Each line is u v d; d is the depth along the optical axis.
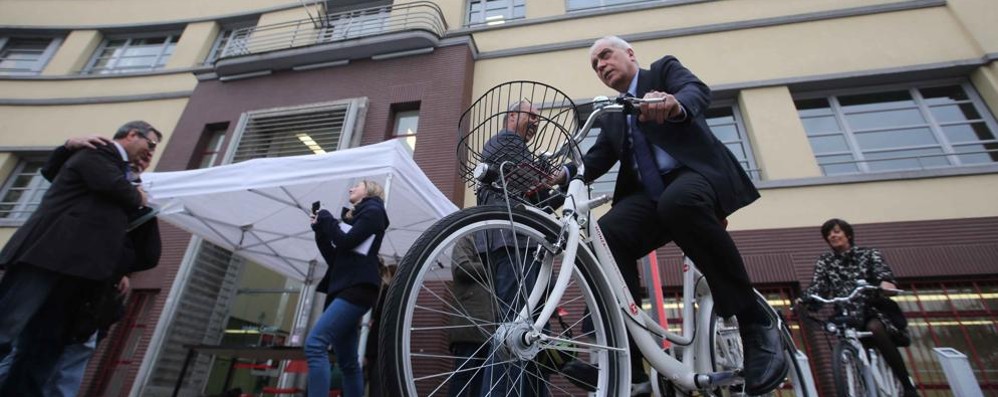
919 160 5.66
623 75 1.98
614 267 1.62
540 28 7.73
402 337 1.13
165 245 6.64
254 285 6.83
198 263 6.28
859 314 3.26
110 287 2.52
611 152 2.11
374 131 6.90
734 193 1.67
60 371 2.73
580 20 7.66
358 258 2.97
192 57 9.23
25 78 9.11
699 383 1.61
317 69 7.86
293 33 8.92
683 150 1.70
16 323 2.11
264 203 4.73
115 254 2.42
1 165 8.15
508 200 1.40
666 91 1.78
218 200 4.64
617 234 1.84
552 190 1.83
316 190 4.58
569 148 1.61
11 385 2.29
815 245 5.04
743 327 1.62
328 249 3.20
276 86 7.87
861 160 5.76
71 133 8.43
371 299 2.93
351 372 2.85
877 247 4.91
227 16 9.71
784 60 6.47
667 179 1.82
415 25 8.06
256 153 7.14
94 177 2.41
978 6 6.14
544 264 1.47
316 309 5.74
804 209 5.27
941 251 4.76
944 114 5.98
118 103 8.73
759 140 5.87
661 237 1.93
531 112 1.63
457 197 6.13
